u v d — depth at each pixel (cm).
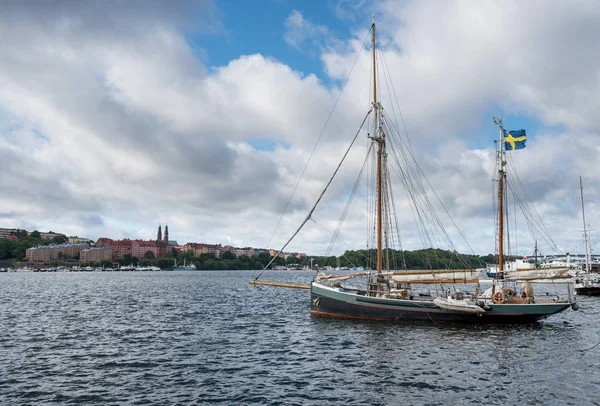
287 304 7262
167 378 2738
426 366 2938
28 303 7638
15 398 2362
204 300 8094
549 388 2445
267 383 2622
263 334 4238
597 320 5056
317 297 5147
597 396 2309
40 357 3297
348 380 2659
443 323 4584
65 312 6203
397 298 4853
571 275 4634
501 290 4803
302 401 2302
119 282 16738
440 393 2386
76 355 3362
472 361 3052
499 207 5331
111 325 4909
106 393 2447
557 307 4453
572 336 3962
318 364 3048
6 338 4100
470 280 4800
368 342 3712
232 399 2342
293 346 3647
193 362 3131
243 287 12738
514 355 3219
